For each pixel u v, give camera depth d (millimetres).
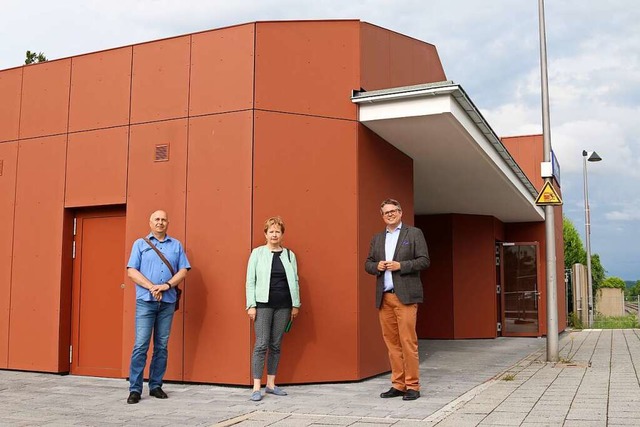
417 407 5641
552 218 9219
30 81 8367
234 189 7027
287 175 7117
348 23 7629
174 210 7301
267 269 6344
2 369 8133
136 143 7590
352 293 7293
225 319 6906
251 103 7047
